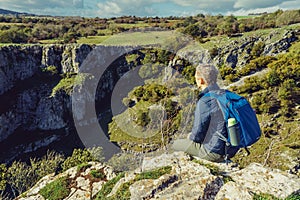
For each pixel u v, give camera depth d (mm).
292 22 61688
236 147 4180
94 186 5566
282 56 45500
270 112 31281
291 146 21812
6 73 64938
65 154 48844
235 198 3877
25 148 58750
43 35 74000
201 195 3904
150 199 3980
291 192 3932
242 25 57000
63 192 5613
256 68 40625
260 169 4477
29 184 22156
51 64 69312
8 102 63438
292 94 33500
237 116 3826
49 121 62344
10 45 66438
